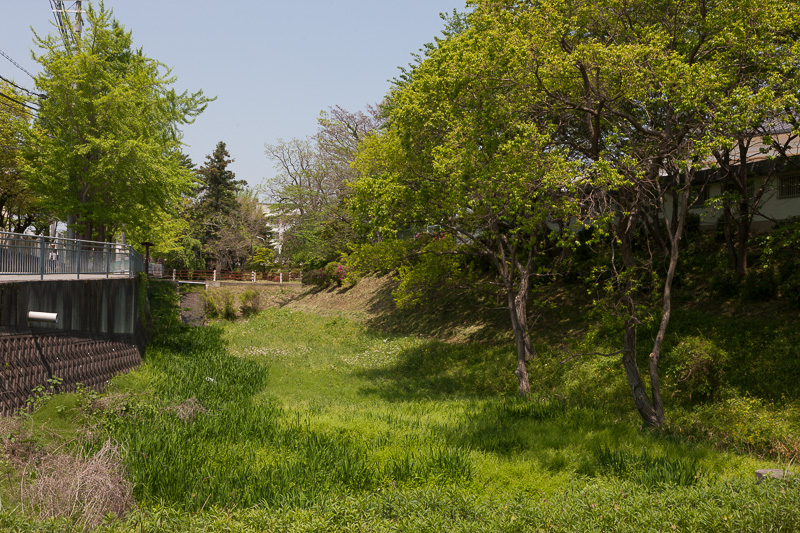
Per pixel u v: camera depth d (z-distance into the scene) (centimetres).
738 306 1845
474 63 1438
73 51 2309
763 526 599
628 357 1407
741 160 1795
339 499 792
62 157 2252
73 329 1395
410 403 1653
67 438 1020
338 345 2922
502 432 1227
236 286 4638
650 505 688
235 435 1178
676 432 1266
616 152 1504
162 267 5306
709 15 1343
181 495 818
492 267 2891
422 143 1814
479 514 700
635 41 1394
